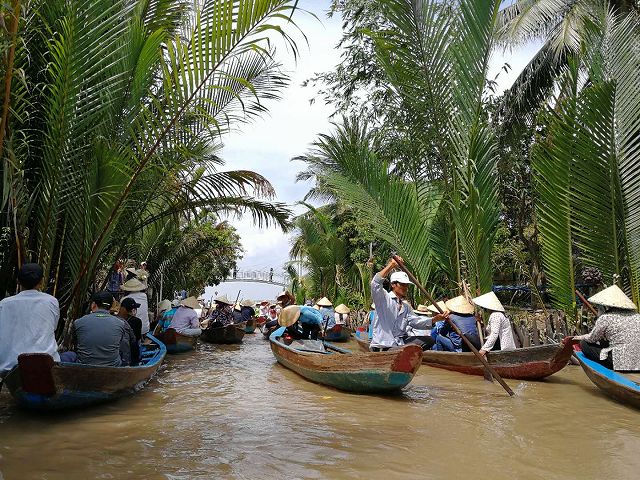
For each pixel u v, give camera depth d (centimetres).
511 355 817
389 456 432
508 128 1392
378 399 672
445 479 381
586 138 843
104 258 953
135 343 726
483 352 841
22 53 550
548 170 893
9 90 493
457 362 895
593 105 829
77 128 642
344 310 1958
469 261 939
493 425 539
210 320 1608
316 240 2458
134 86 715
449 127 905
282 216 1123
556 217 906
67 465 399
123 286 1084
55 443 456
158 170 785
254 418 562
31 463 402
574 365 971
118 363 634
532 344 1041
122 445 454
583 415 585
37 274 548
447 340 970
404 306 764
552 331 1044
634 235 836
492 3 831
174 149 691
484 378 830
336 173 1036
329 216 2852
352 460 420
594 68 909
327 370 745
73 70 596
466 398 679
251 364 1037
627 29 873
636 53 842
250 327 1920
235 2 516
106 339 625
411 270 996
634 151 832
